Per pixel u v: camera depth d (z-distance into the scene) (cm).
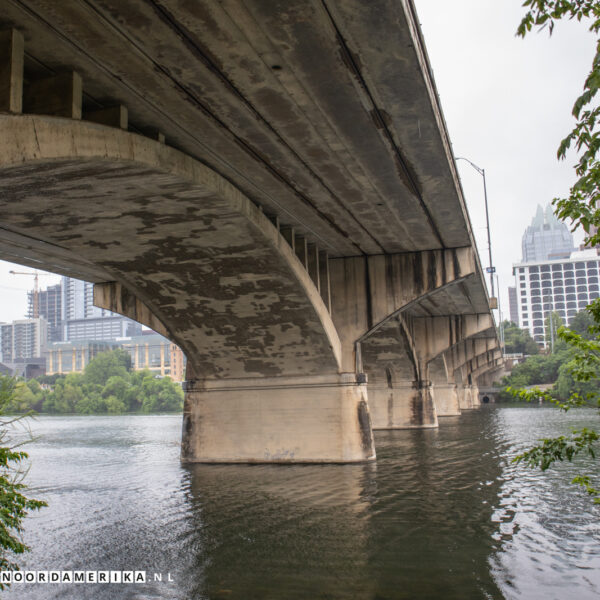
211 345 2852
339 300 3020
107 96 1379
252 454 2894
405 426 4991
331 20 1115
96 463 3369
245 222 1911
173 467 2930
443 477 2441
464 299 4369
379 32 1151
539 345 17388
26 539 1617
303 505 1953
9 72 1082
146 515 1878
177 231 1964
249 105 1436
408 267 2955
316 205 2194
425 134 1611
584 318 12975
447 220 2412
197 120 1511
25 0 1021
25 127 1087
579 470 2559
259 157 1750
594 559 1359
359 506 1922
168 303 2600
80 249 2108
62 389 13638
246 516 1825
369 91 1381
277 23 1115
